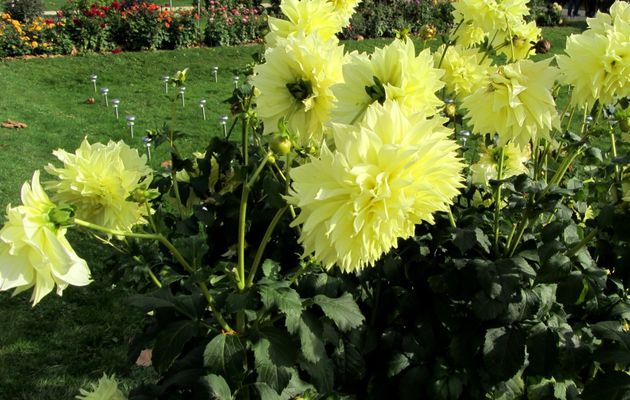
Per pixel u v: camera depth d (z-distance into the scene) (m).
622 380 2.26
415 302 2.48
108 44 14.39
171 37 14.97
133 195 2.00
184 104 10.77
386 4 17.92
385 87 1.84
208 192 2.77
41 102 10.60
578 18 20.86
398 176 1.48
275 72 2.04
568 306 2.68
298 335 1.88
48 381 4.02
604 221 2.24
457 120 3.16
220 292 2.14
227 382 1.94
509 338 2.35
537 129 2.20
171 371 2.21
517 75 2.08
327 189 1.50
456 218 2.54
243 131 2.56
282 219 2.54
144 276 2.45
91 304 4.86
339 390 2.55
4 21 13.88
